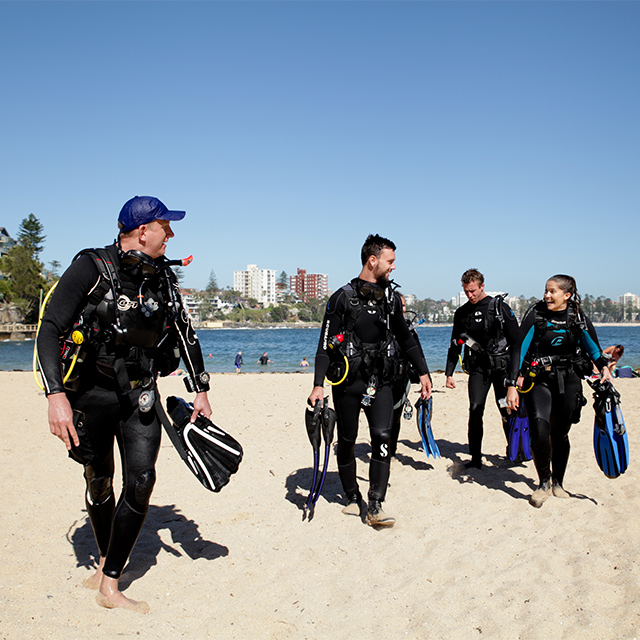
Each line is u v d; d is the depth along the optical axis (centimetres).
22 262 9994
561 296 405
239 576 309
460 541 354
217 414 874
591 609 266
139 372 271
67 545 352
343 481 414
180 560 330
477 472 520
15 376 1697
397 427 543
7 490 466
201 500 444
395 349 394
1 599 278
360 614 267
